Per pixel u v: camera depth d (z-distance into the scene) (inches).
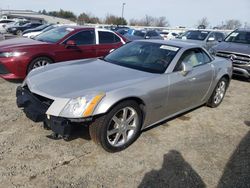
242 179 131.7
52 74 154.9
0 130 158.1
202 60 199.2
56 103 128.3
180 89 170.2
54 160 133.3
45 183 117.3
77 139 152.8
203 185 125.0
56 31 299.6
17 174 121.2
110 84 139.8
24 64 247.3
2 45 258.8
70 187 116.2
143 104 149.0
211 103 222.2
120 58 184.7
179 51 176.6
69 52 278.4
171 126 182.9
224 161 146.1
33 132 158.4
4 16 2593.5
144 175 128.1
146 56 178.1
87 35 296.2
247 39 366.9
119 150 145.1
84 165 131.4
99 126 132.0
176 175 130.2
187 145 159.3
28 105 139.5
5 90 231.6
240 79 357.4
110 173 127.4
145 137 163.2
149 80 151.6
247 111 227.8
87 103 125.7
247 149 161.2
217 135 176.6
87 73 155.0
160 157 143.9
